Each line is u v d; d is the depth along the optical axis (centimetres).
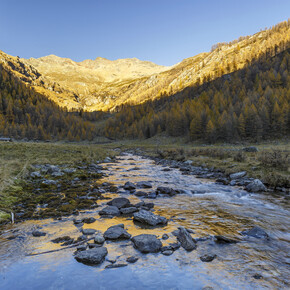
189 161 2867
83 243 629
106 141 15062
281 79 12519
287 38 18100
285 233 718
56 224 788
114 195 1264
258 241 652
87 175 1858
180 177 1927
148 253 570
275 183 1402
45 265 507
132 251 582
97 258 521
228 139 8475
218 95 13088
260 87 11831
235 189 1420
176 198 1212
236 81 14975
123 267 501
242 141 8219
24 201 1059
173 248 595
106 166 2759
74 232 715
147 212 874
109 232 685
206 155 3322
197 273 479
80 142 14900
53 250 583
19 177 1439
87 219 837
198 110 11238
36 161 2008
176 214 927
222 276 468
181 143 9956
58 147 3475
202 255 560
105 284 439
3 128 13275
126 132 16562
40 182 1462
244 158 2345
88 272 481
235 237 682
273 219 855
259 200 1151
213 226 781
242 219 856
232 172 1897
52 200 1095
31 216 866
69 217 868
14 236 673
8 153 2255
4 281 442
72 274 473
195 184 1603
